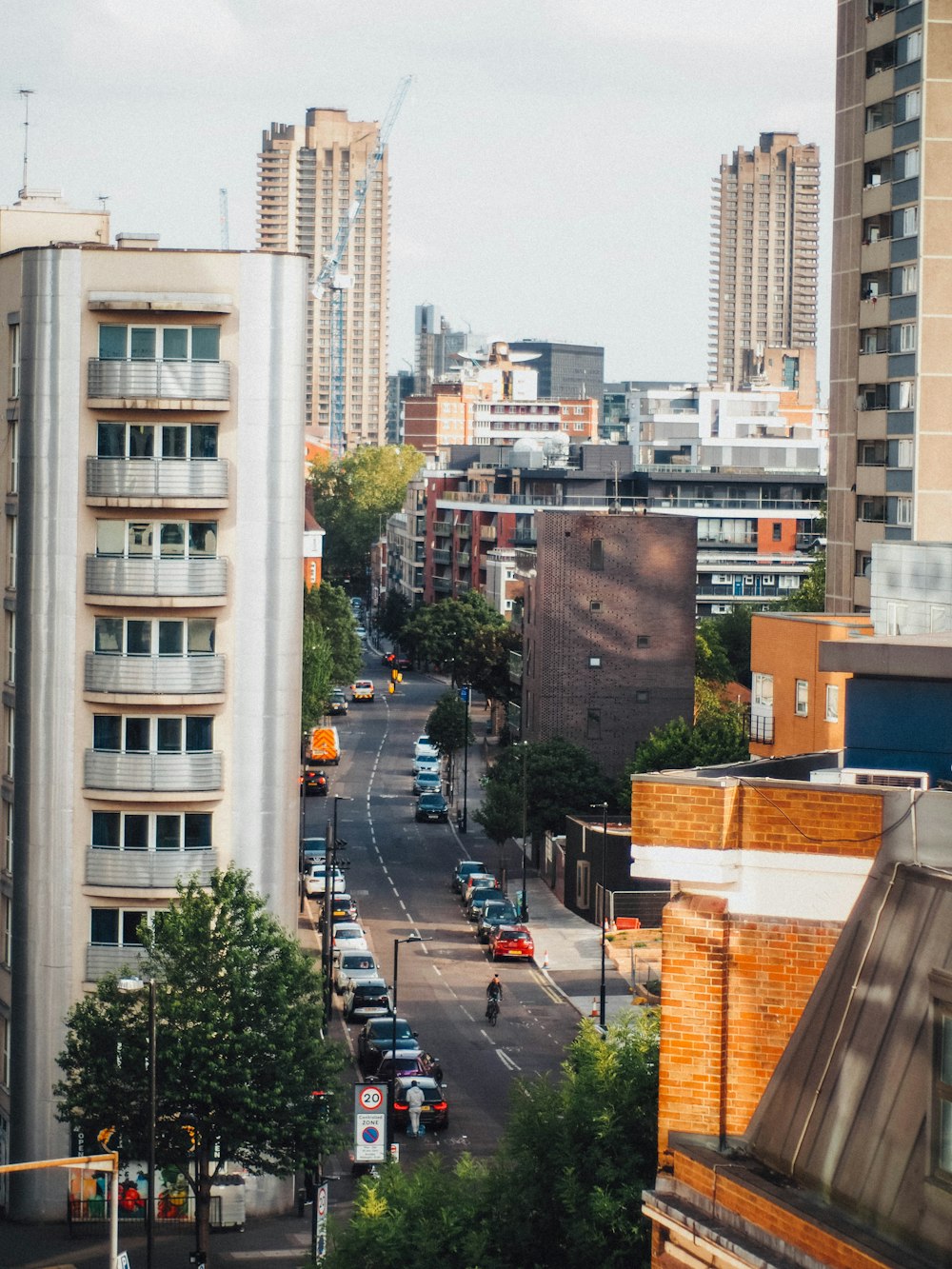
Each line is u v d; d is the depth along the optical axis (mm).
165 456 64438
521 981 103500
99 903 64812
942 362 110000
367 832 147500
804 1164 19469
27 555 64688
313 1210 59719
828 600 120250
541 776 134625
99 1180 64812
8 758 67812
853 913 19984
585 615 150000
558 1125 39656
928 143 109125
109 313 63969
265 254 64250
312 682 165500
